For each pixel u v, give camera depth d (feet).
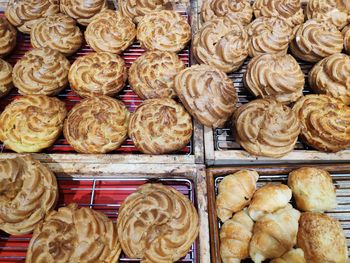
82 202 1.14
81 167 1.08
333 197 1.02
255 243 0.92
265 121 1.06
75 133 1.13
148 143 1.11
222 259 0.95
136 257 0.86
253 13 1.53
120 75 1.30
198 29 1.47
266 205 0.99
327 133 1.09
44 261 0.81
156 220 0.85
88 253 0.83
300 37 1.37
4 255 1.02
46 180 0.99
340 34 1.37
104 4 1.53
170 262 0.85
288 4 1.45
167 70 1.27
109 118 1.15
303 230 0.96
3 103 1.34
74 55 1.50
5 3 1.58
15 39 1.47
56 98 1.26
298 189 1.04
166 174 1.08
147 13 1.49
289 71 1.21
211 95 1.11
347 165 1.09
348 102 1.23
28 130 1.13
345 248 0.94
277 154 1.08
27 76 1.27
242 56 1.29
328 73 1.24
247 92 1.34
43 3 1.48
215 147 1.16
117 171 1.07
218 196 1.04
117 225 0.91
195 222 0.91
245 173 1.05
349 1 1.45
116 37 1.40
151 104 1.17
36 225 0.94
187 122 1.15
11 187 0.91
